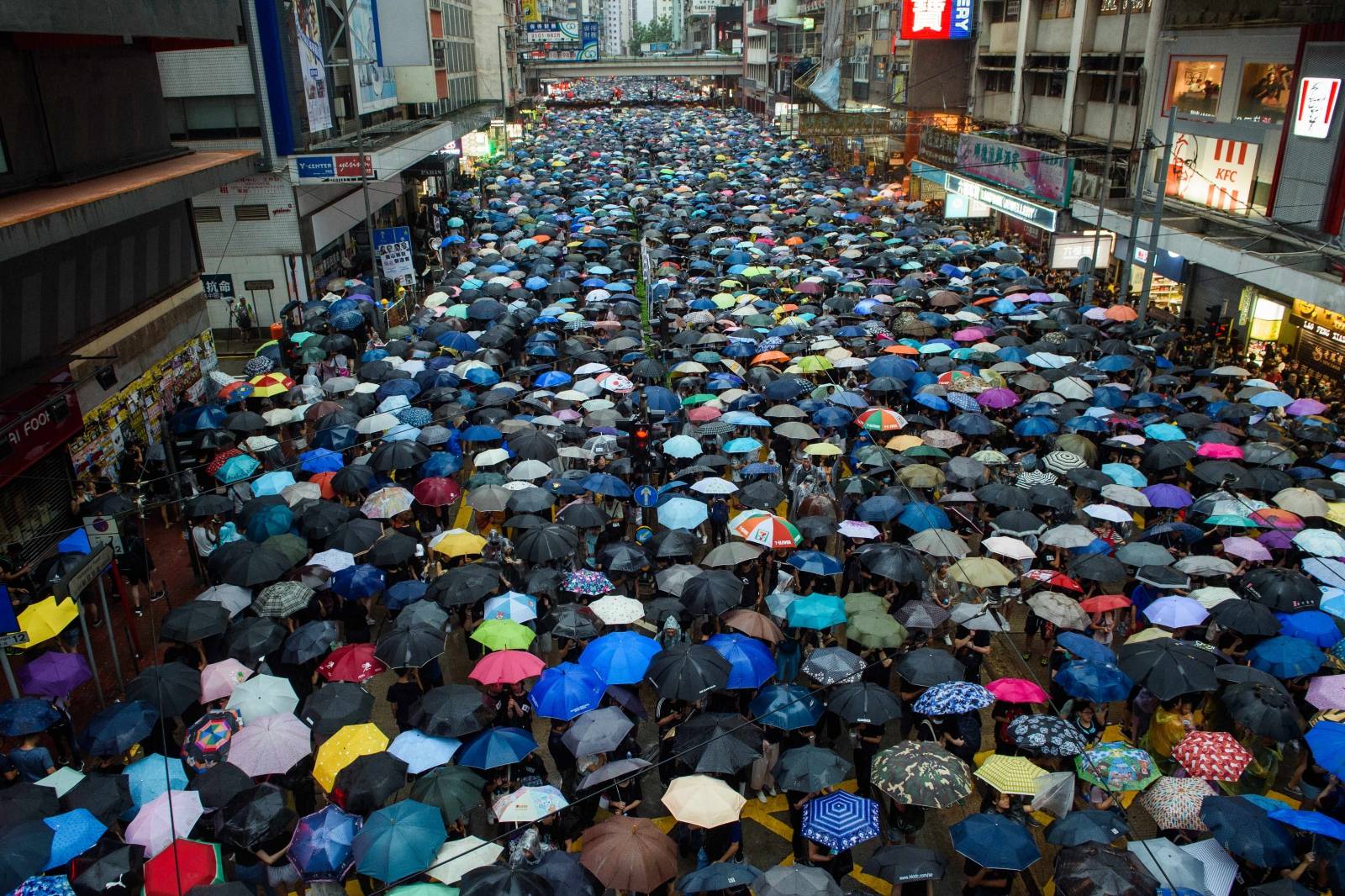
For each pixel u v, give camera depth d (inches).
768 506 630.5
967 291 1218.6
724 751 381.7
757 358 940.6
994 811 388.2
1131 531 675.4
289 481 694.5
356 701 431.8
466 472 849.5
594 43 6471.5
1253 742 483.8
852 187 2326.5
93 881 327.3
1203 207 1347.2
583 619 488.1
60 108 784.3
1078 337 1007.0
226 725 410.3
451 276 1354.6
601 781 372.2
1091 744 424.5
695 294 1240.8
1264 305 1166.3
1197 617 495.8
